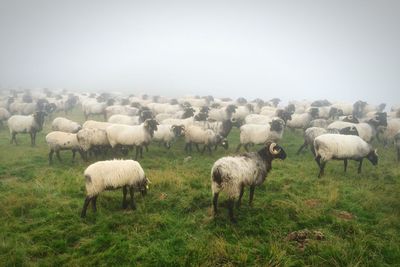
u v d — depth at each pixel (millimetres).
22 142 18922
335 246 6719
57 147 13828
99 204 9133
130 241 7164
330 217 8234
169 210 8969
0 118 23688
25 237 7273
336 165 13578
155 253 6703
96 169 8266
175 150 16828
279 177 11836
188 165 13719
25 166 13492
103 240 7219
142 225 7961
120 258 6621
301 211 8680
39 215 8578
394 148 17531
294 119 21391
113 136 14422
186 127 16312
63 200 9516
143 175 9086
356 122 19047
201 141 15797
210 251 6648
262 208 8930
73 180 11242
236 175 7926
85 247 6988
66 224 8055
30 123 17703
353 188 10680
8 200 9258
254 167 8508
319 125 19266
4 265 6254
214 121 19531
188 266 6344
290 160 14656
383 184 11141
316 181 11438
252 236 7484
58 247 7082
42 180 11477
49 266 6332
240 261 6363
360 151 11852
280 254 6477
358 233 7484
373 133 17453
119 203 9383
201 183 11070
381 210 9000
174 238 7293
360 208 9000
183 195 9961
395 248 6832
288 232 7668
